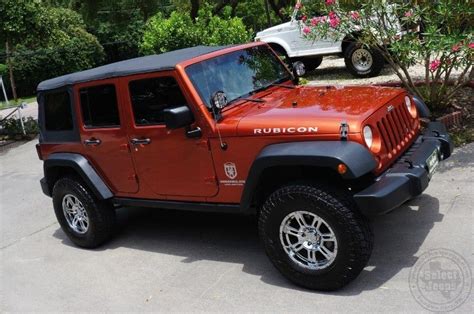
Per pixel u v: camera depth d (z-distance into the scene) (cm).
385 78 1105
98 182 520
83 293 458
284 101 444
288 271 400
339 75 1274
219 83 453
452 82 826
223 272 450
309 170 389
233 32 1306
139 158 480
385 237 456
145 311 410
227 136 412
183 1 2212
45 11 1418
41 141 572
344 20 704
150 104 458
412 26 676
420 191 376
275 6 1906
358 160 353
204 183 441
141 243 544
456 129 689
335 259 374
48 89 548
